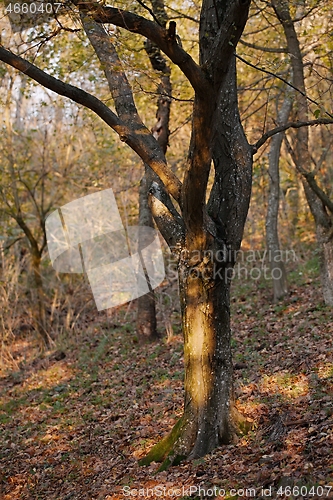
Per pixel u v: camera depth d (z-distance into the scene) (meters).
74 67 11.02
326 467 5.72
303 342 10.96
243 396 8.77
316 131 19.55
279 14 10.64
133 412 10.14
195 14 11.78
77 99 6.61
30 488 8.16
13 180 17.19
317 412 7.23
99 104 6.73
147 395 10.94
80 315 18.19
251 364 10.54
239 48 12.97
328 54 10.47
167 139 13.90
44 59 10.73
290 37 10.84
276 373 9.48
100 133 16.61
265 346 11.62
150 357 13.66
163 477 6.84
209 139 5.89
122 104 7.66
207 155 5.98
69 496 7.45
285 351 10.73
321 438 6.40
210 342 7.17
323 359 9.41
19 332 18.44
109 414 10.48
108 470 7.89
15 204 17.36
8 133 17.03
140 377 12.26
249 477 6.11
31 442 10.09
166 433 8.59
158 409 9.86
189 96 12.58
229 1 6.63
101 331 17.16
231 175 7.04
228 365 7.29
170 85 11.62
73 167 18.58
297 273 17.81
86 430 9.94
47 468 8.73
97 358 14.85
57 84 6.44
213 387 7.18
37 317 17.55
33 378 14.73
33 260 17.52
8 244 18.42
